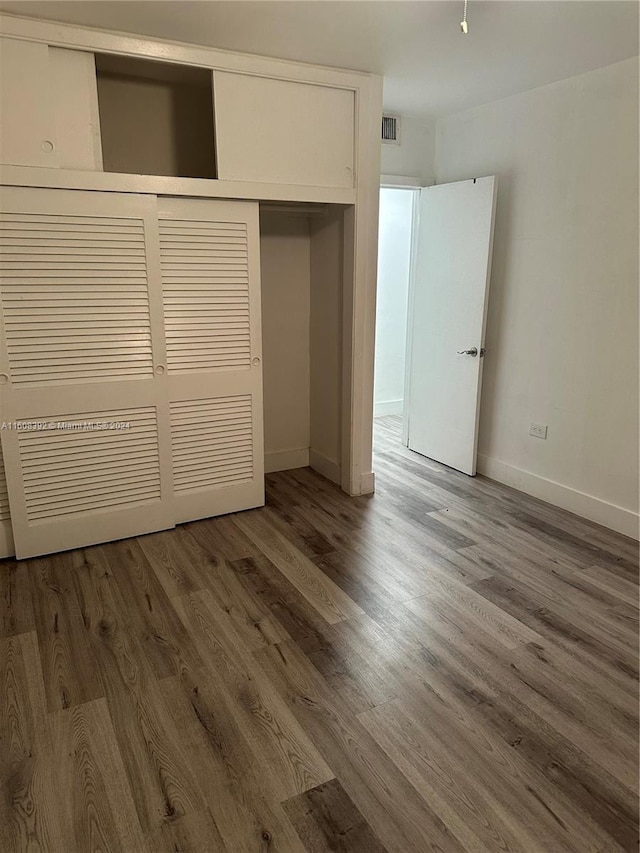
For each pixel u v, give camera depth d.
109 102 2.97
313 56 2.77
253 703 1.91
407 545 3.03
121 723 1.82
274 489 3.80
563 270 3.28
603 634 2.29
